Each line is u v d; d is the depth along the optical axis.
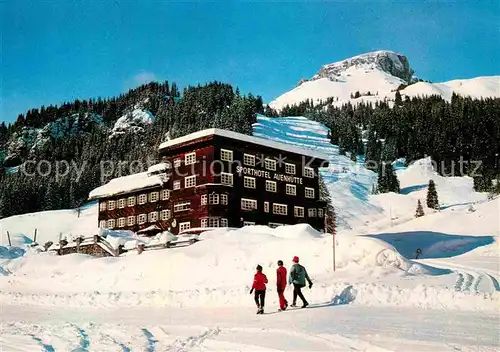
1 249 50.84
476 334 12.48
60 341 13.73
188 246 35.00
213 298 22.06
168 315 18.97
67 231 101.75
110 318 19.06
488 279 23.33
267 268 28.84
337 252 27.78
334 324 14.57
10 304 25.42
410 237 50.59
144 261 33.06
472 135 193.75
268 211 60.59
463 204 129.88
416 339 11.98
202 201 56.38
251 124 199.38
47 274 36.09
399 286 21.03
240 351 11.87
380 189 153.88
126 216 75.56
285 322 15.52
